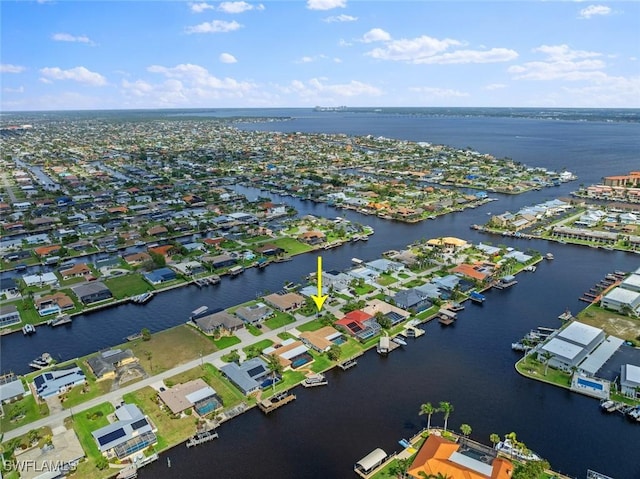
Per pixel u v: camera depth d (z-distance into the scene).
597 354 146.62
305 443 114.44
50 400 129.12
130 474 104.19
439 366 146.88
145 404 126.56
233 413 123.56
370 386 137.00
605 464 107.38
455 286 194.88
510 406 127.69
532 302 191.38
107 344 161.75
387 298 191.00
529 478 96.00
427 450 105.81
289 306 181.38
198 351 153.12
